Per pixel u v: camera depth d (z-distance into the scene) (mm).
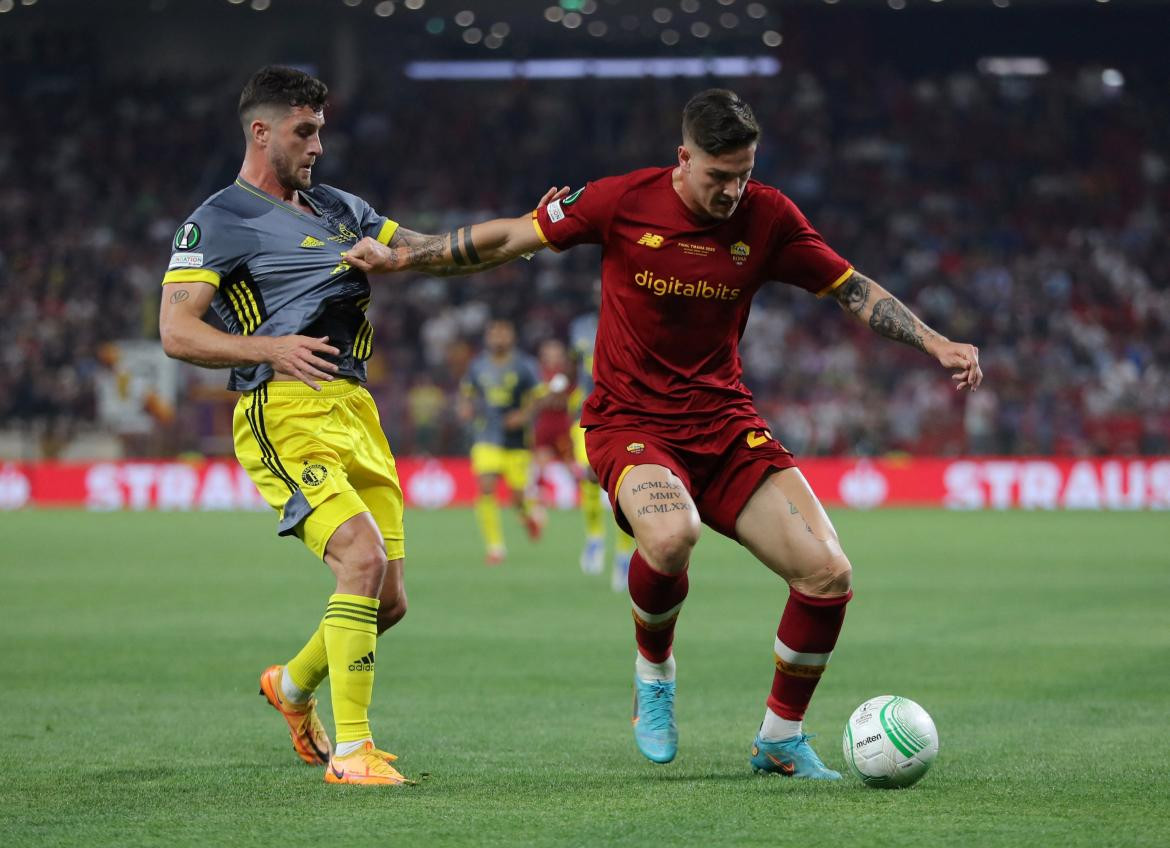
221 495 92875
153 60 132000
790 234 19500
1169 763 19781
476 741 22000
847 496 94125
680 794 17531
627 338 19531
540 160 130625
